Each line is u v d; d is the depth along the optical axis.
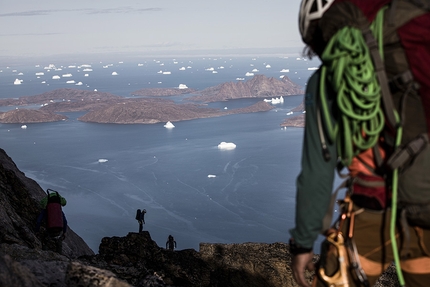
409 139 2.46
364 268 2.80
